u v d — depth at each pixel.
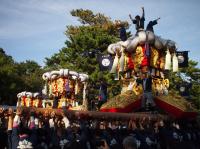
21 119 14.85
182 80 53.78
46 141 14.81
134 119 20.30
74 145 14.87
